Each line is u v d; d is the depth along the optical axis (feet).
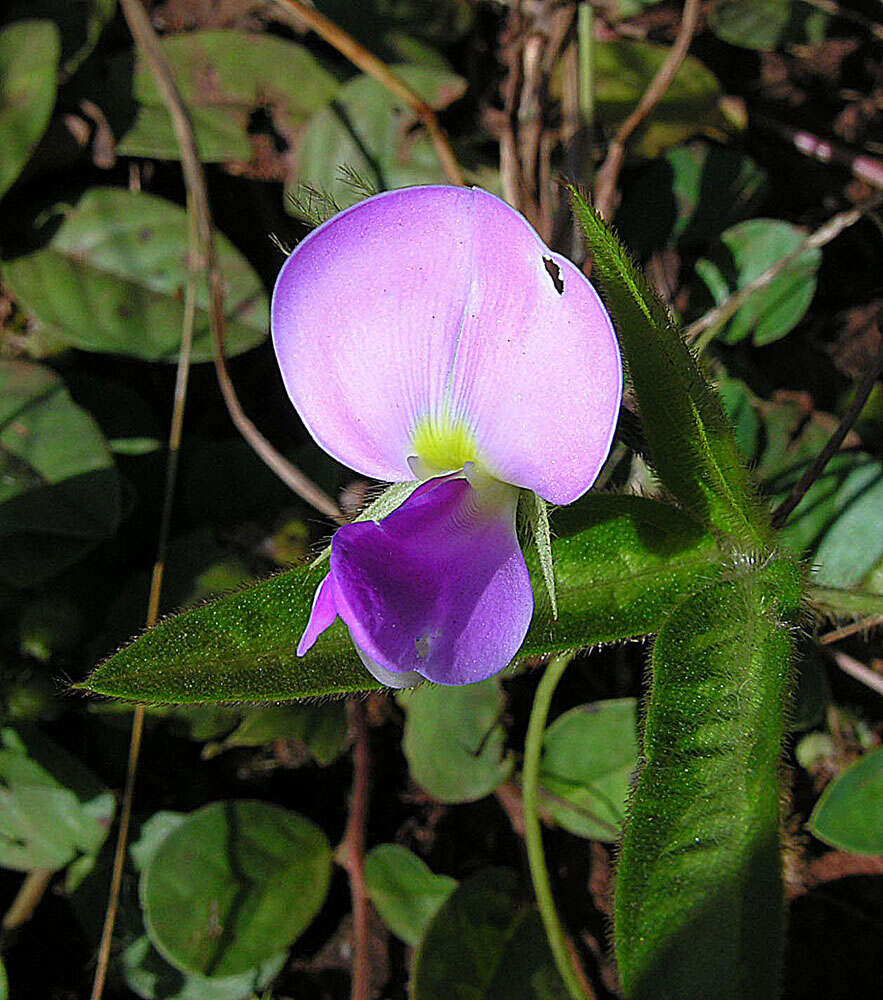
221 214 0.72
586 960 0.65
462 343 0.43
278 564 0.65
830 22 0.75
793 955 0.65
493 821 0.67
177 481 0.68
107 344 0.67
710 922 0.45
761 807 0.45
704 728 0.46
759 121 0.74
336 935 0.67
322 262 0.42
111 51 0.73
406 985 0.65
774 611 0.48
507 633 0.42
